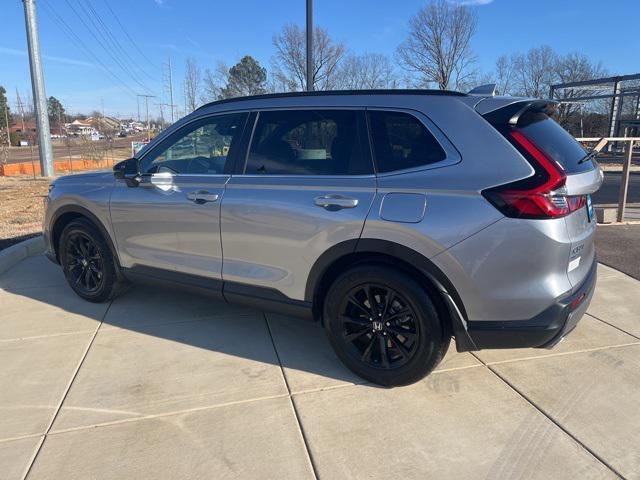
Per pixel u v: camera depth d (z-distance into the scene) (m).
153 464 2.57
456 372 3.43
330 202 3.18
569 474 2.47
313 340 3.96
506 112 2.90
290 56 35.09
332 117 3.35
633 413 2.96
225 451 2.67
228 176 3.68
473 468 2.52
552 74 50.81
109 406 3.07
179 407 3.05
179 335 4.05
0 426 2.89
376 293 3.18
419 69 42.00
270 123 3.60
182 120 4.05
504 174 2.78
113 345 3.88
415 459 2.59
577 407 3.02
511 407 3.02
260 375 3.42
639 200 11.84
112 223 4.32
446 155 2.95
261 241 3.50
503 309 2.84
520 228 2.72
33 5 18.84
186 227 3.86
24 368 3.54
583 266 3.13
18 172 25.69
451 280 2.88
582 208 3.01
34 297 4.93
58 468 2.55
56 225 4.84
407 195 2.97
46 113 19.95
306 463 2.57
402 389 3.22
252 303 3.67
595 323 4.23
